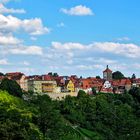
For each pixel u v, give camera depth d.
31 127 192.25
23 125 180.00
